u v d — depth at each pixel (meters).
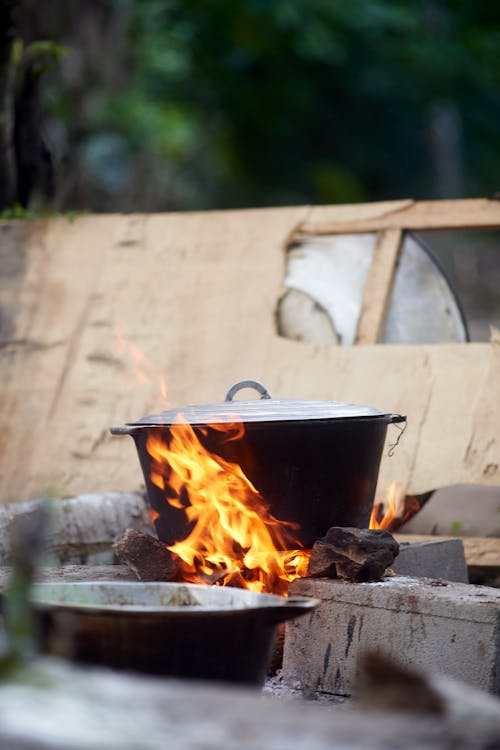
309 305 11.09
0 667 3.11
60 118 19.61
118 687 3.13
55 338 11.55
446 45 35.28
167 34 25.92
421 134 40.44
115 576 7.40
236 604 5.67
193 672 5.22
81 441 10.84
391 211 11.17
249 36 33.09
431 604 6.57
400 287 11.02
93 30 22.06
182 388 10.87
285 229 11.48
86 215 12.37
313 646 7.09
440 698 3.24
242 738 2.85
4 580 6.96
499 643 6.32
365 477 7.45
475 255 43.41
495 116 40.12
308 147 38.97
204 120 33.53
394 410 10.05
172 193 26.19
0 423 11.16
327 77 36.69
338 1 32.81
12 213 12.73
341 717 3.05
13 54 13.06
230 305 11.22
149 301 11.49
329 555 7.13
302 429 7.14
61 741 2.75
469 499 11.74
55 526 8.81
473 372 10.02
